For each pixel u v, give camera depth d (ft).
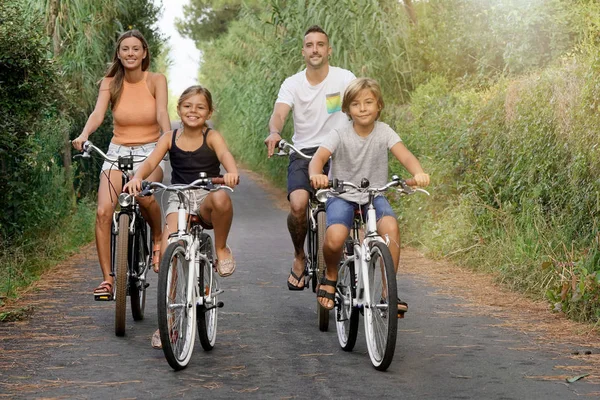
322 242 22.24
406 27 58.13
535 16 50.11
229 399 16.17
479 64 57.72
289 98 24.68
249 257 38.19
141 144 23.91
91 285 30.73
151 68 77.92
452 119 42.37
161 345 18.11
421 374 17.99
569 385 17.01
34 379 17.67
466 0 59.26
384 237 19.42
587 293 23.59
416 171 19.49
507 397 16.19
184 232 19.27
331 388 16.92
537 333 22.11
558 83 31.71
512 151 34.12
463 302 26.86
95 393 16.60
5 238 33.96
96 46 53.88
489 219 35.19
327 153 19.98
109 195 23.02
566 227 28.89
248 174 110.01
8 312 24.56
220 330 22.86
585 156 28.22
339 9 54.85
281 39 62.18
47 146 43.27
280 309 26.04
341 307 20.44
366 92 19.66
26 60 33.32
